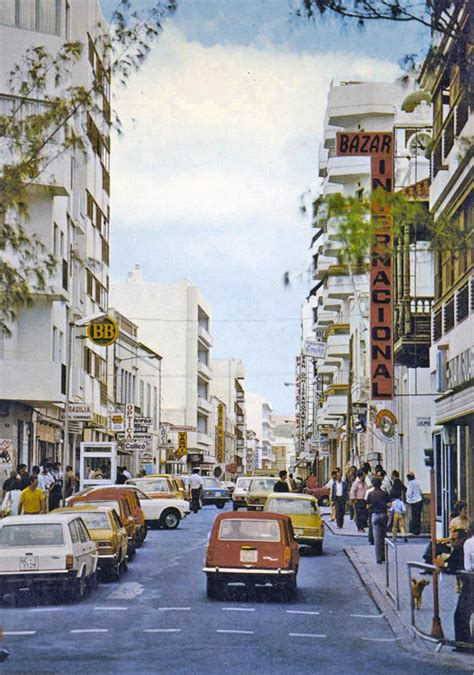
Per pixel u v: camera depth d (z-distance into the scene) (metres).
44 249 18.28
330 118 65.19
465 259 26.84
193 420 112.19
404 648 15.25
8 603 19.55
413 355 34.59
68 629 16.44
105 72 17.22
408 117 57.69
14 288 18.06
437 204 28.72
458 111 26.25
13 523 19.84
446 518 30.91
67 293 44.50
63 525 19.86
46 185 39.50
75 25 51.03
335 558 29.16
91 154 56.66
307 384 137.38
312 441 95.81
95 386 58.94
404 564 22.83
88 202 56.34
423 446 40.53
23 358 42.62
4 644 15.04
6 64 39.66
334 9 11.91
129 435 65.19
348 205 11.61
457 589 17.30
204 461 120.75
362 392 55.12
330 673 13.12
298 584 23.20
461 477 28.91
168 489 44.19
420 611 16.08
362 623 17.73
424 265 37.62
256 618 17.91
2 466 40.31
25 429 44.41
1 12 40.31
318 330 90.25
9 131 17.94
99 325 52.59
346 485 44.84
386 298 35.31
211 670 13.11
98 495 30.86
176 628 16.59
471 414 25.14
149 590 21.53
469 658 14.46
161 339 113.00
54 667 13.21
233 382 173.50
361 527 38.53
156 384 90.94
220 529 20.56
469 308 25.89
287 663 13.77
